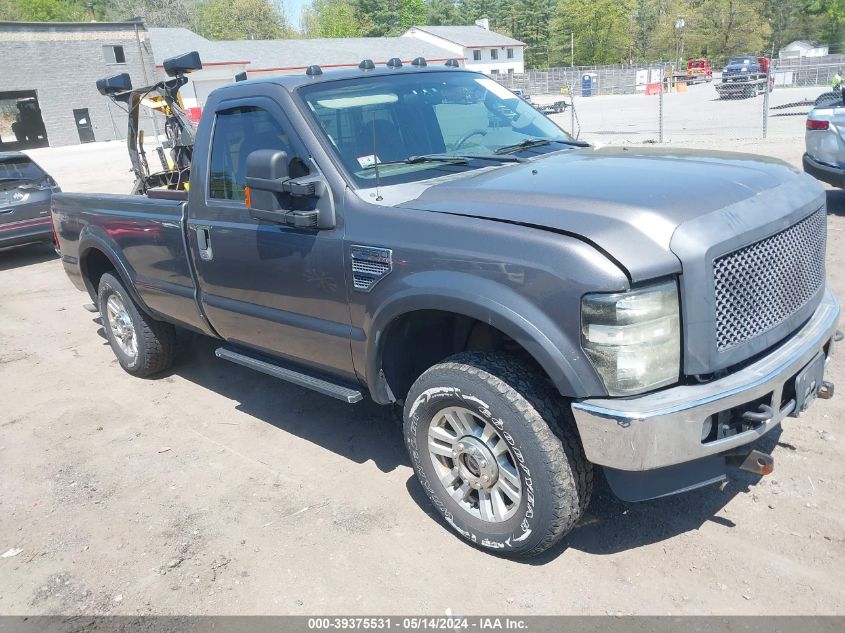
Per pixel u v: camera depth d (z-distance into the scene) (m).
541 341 2.71
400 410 4.50
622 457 2.64
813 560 3.01
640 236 2.63
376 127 3.80
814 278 3.27
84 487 4.12
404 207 3.24
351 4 96.06
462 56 71.88
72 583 3.28
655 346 2.63
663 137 17.73
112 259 5.25
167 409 5.12
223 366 5.89
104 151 33.41
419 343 3.54
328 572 3.21
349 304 3.46
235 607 3.04
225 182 4.14
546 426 2.84
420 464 3.38
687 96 36.88
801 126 17.77
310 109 3.70
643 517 3.41
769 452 3.81
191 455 4.40
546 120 4.64
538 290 2.71
